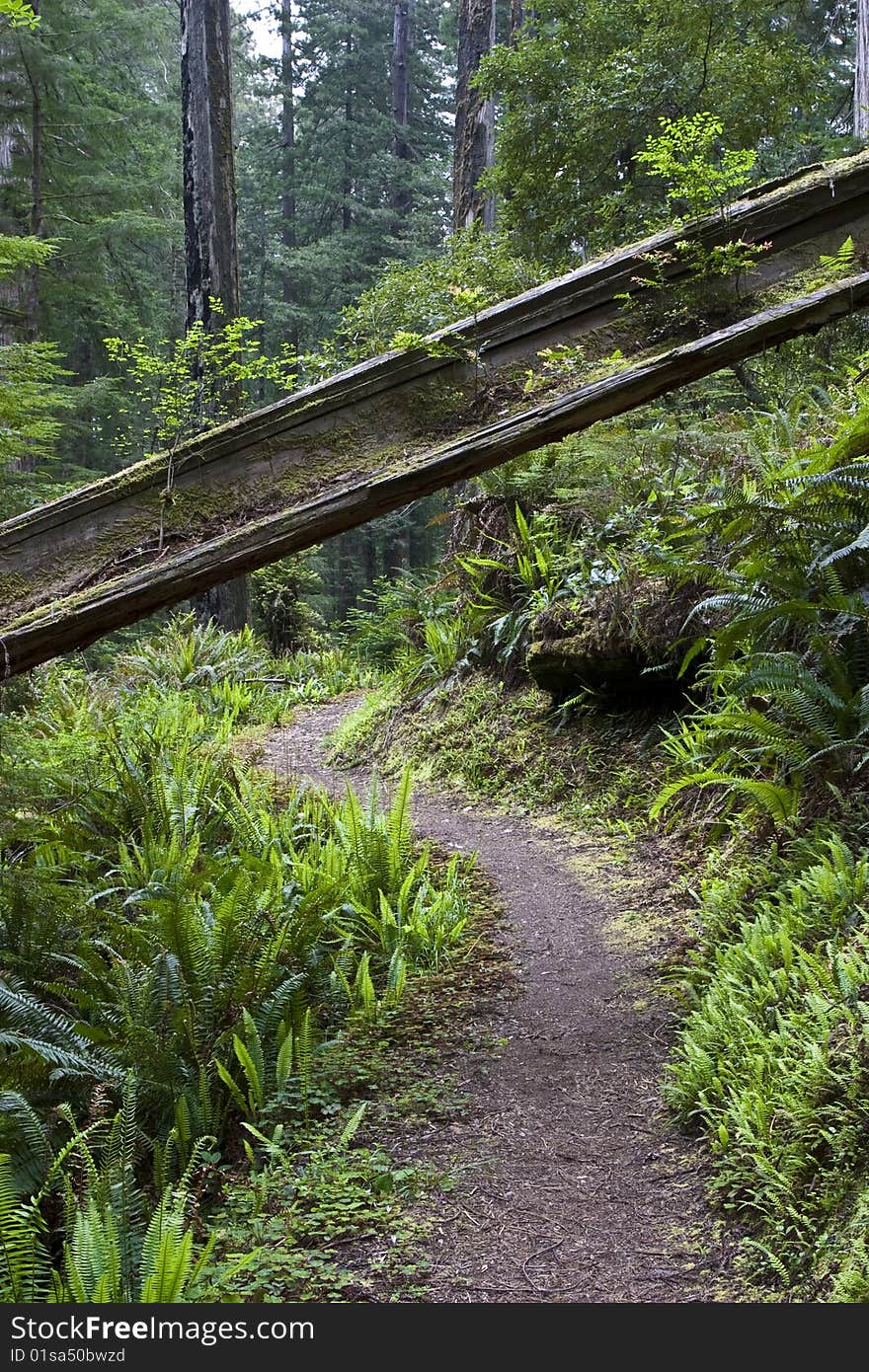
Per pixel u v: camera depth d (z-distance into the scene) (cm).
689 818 639
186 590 430
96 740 889
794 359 946
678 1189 335
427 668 1058
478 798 828
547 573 902
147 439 770
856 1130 297
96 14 2261
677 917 543
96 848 719
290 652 1808
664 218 1148
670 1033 438
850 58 2042
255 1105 412
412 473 427
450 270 1107
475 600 1005
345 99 3800
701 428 850
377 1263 307
